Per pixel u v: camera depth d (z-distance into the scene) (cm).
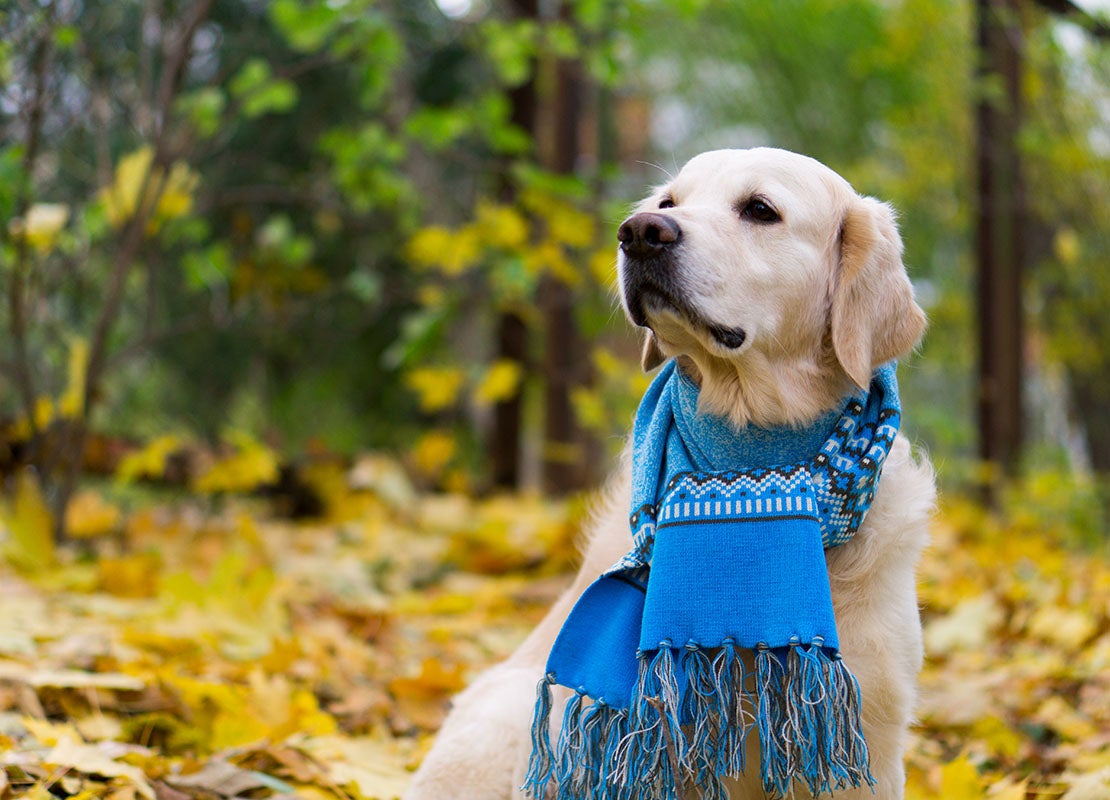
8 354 688
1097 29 723
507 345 764
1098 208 795
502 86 768
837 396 251
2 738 279
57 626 405
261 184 874
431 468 768
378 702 352
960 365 1169
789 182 246
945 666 434
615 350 830
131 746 280
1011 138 756
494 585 546
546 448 754
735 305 237
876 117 1178
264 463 591
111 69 557
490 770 260
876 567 241
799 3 1143
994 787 296
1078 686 390
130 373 904
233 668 368
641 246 234
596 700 235
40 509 509
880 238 249
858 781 227
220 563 439
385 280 933
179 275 829
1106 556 705
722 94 1303
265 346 891
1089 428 871
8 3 457
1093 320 837
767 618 223
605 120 1320
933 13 877
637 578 246
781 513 230
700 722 226
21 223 492
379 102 723
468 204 960
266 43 778
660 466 251
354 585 529
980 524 698
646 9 595
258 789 273
